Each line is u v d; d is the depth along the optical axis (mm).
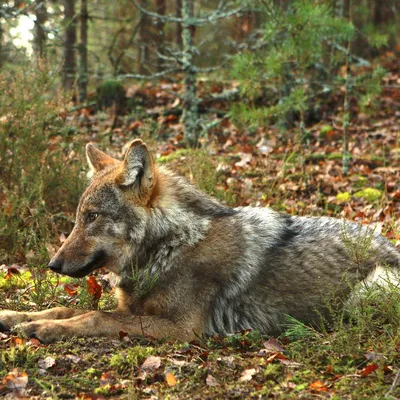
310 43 12062
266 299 6191
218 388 4895
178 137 15016
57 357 5348
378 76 13148
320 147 14398
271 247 6312
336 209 9969
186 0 14391
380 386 4816
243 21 24453
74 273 6184
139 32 22688
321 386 4863
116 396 4816
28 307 6766
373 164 12898
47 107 10406
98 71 19031
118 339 5828
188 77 14648
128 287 6336
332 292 6047
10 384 4828
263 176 11594
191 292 6059
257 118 12539
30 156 9797
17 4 14125
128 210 6199
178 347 5691
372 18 24578
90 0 22781
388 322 6039
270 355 5465
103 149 12039
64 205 9625
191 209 6328
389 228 9203
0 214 8922
